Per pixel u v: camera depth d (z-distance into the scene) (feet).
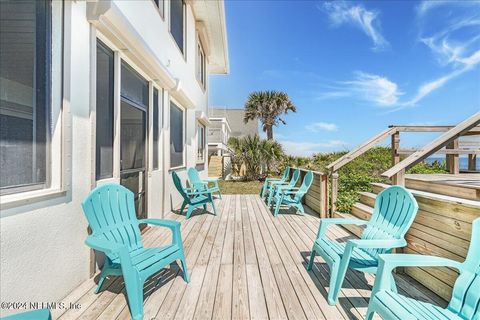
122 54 10.52
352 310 6.61
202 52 29.27
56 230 6.56
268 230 13.56
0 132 5.33
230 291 7.45
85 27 7.86
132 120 11.97
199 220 15.62
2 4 5.42
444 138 8.69
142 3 12.24
